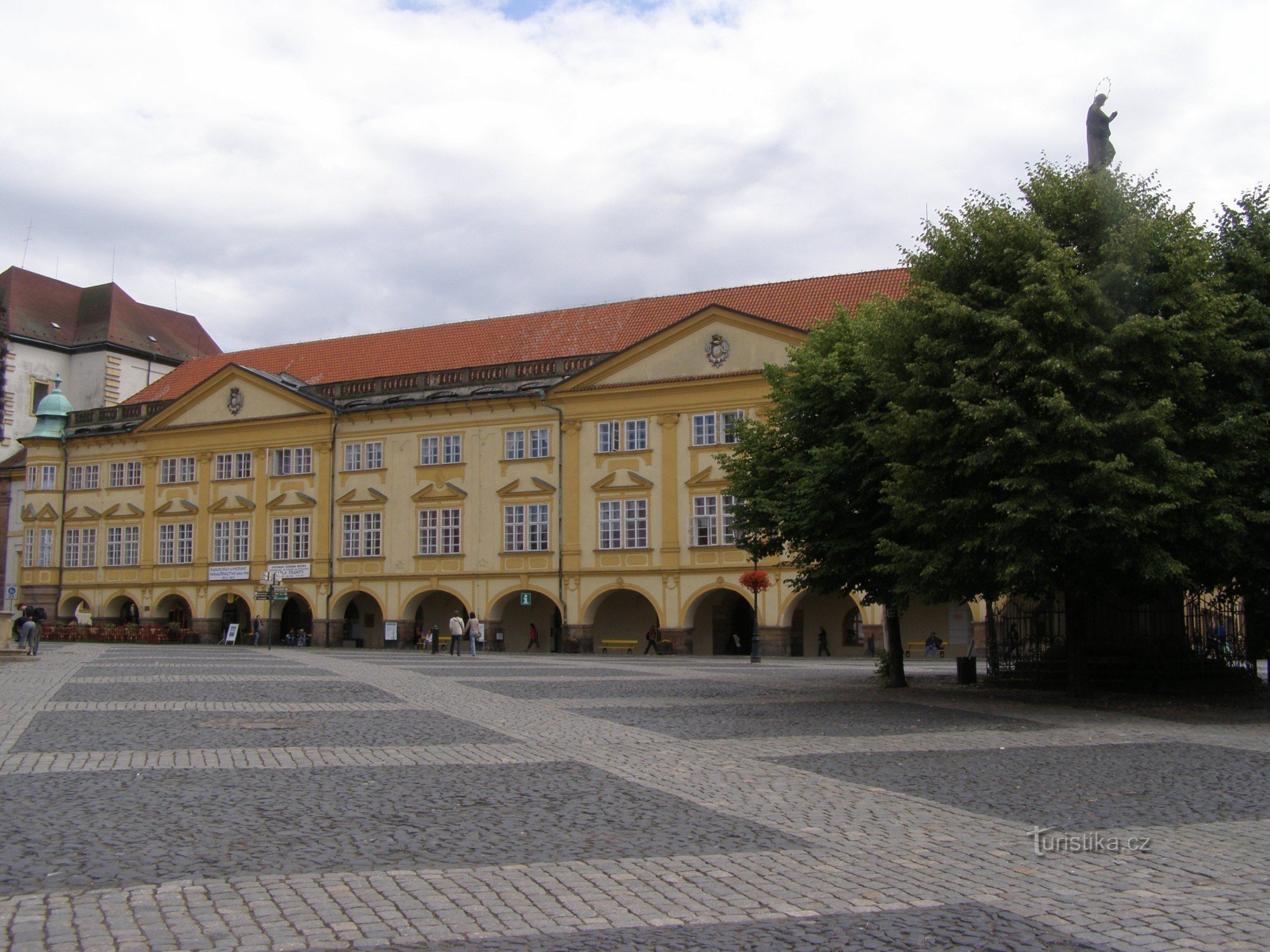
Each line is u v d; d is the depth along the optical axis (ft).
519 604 217.15
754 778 48.39
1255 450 82.58
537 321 231.91
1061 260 82.23
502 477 209.67
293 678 106.42
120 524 248.93
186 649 197.77
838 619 193.98
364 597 231.30
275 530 230.07
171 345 313.32
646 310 221.66
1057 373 79.56
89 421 258.57
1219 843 36.35
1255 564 83.61
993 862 33.60
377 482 221.25
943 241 89.51
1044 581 82.23
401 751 54.75
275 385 230.68
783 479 107.86
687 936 26.37
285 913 27.53
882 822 39.19
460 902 28.76
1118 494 77.41
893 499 85.61
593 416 201.98
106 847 33.88
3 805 40.16
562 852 34.22
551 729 65.57
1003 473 82.12
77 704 76.18
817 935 26.50
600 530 200.13
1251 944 26.18
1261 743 61.67
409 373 229.45
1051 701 87.20
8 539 271.69
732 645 201.67
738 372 189.78
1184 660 99.86
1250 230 91.09
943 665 159.22
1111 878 31.81
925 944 25.94
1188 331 81.92
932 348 85.25
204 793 42.63
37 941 25.38
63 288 304.50
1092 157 103.76
